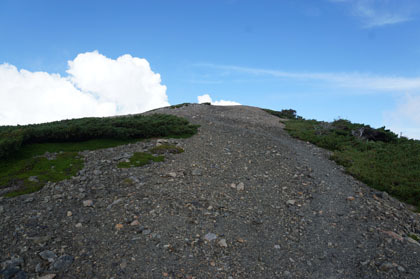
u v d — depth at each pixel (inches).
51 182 429.4
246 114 1253.1
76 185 427.8
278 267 288.0
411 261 299.9
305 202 430.6
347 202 440.5
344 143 804.6
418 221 399.9
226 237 328.8
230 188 455.5
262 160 603.8
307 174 541.3
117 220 346.3
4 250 280.1
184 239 317.4
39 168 472.7
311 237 344.2
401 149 734.5
